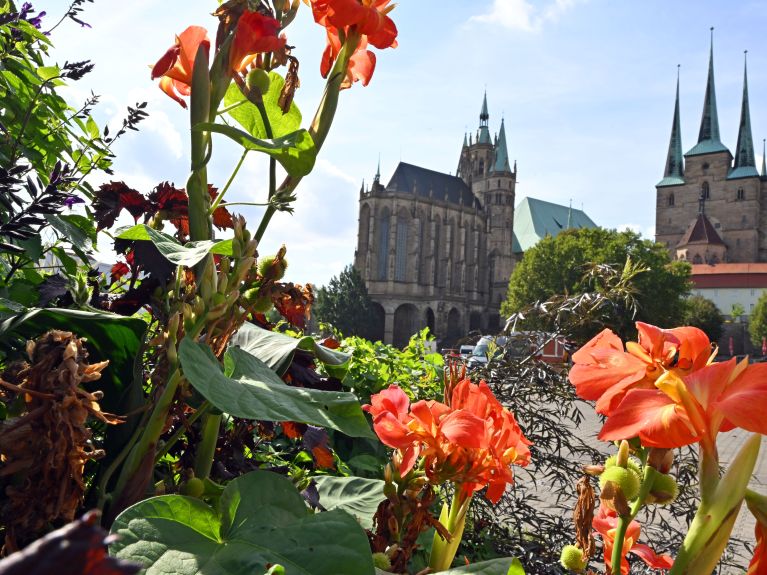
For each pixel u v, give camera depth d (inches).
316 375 63.4
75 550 9.2
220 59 51.3
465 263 4013.3
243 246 44.3
